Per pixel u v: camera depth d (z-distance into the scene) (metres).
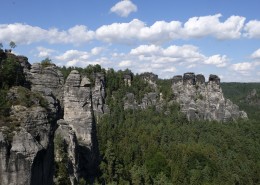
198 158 151.38
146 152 159.50
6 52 74.25
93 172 111.06
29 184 53.62
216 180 133.88
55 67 98.31
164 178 133.12
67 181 84.62
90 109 112.25
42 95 71.31
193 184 131.88
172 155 158.25
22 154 53.28
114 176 115.38
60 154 87.38
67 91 110.25
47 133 61.31
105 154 123.94
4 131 54.22
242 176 144.25
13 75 70.50
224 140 189.50
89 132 110.31
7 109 58.81
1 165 52.34
